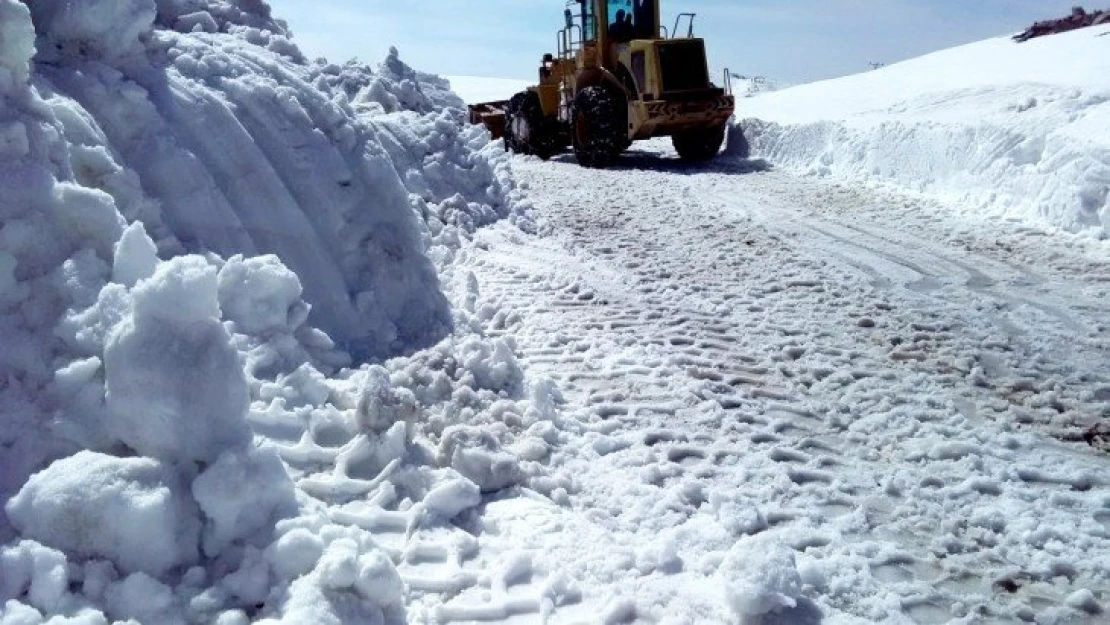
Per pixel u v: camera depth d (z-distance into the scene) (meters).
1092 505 3.41
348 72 8.93
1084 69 12.75
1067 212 8.26
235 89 4.82
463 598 2.72
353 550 2.54
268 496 2.72
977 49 19.11
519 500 3.33
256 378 3.67
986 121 10.11
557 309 5.91
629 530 3.19
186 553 2.58
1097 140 8.44
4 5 3.29
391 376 4.09
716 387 4.58
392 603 2.56
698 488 3.45
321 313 4.57
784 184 11.61
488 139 9.69
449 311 5.08
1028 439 3.98
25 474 2.74
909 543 3.18
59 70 4.19
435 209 7.55
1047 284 6.57
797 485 3.56
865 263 7.28
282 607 2.39
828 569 2.96
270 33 6.16
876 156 11.52
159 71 4.62
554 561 2.92
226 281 3.86
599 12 14.10
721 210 9.76
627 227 8.83
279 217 4.62
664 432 4.00
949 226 8.73
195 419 2.71
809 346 5.25
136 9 4.51
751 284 6.66
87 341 2.99
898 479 3.62
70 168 3.52
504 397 4.21
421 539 3.00
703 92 13.27
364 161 5.12
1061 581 2.96
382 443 3.40
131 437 2.74
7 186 3.16
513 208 8.70
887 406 4.34
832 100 16.22
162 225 4.08
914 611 2.80
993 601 2.85
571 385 4.54
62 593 2.34
